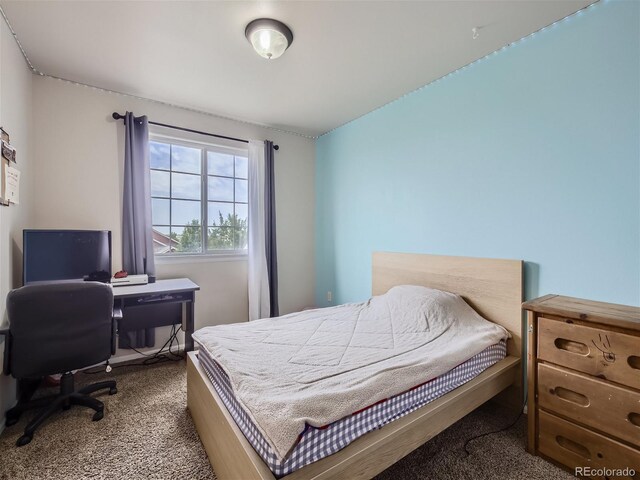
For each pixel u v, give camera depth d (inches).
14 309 64.9
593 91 67.2
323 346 67.5
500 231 83.9
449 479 56.4
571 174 70.7
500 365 72.9
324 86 103.7
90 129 104.4
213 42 79.7
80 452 63.0
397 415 50.8
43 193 97.2
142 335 112.8
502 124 83.0
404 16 69.8
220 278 133.0
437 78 98.3
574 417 57.4
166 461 60.7
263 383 50.6
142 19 71.1
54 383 91.9
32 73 94.6
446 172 97.2
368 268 128.1
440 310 82.2
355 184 134.1
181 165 126.8
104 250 100.9
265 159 139.7
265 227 139.9
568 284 71.3
